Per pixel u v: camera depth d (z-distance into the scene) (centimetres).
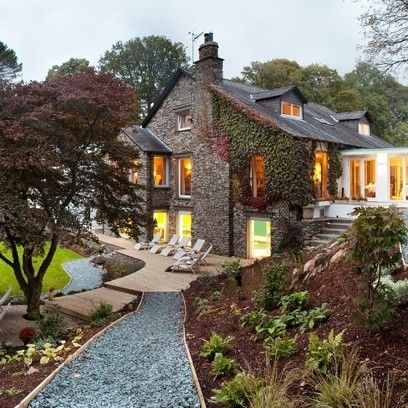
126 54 4031
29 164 928
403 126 3747
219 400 429
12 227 952
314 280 768
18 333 970
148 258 1847
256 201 1778
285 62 3728
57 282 1620
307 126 1911
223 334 691
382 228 461
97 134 1162
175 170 2217
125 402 460
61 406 451
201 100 2011
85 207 1189
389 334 471
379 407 346
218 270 1431
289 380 425
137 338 758
